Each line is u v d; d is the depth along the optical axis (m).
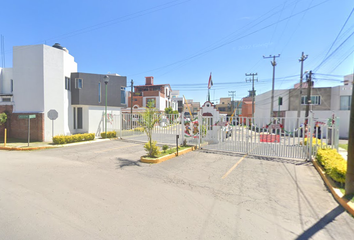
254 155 9.62
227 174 6.56
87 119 17.30
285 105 29.00
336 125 9.72
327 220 3.68
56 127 14.66
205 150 10.80
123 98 20.78
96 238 2.97
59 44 16.83
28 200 4.25
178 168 7.22
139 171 6.76
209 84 14.80
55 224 3.33
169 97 47.81
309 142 8.68
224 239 3.04
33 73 14.06
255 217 3.74
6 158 8.67
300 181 5.93
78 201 4.27
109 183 5.48
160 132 13.49
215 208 4.08
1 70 18.58
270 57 27.56
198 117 11.52
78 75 16.50
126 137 15.91
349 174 4.49
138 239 2.98
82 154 9.64
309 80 19.86
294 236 3.17
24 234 3.03
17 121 14.38
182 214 3.79
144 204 4.19
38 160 8.27
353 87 4.43
